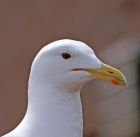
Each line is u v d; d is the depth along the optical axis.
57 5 15.09
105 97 14.55
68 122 6.83
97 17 15.15
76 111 6.88
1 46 14.90
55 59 6.75
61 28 15.07
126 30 15.09
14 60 14.83
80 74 6.80
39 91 6.79
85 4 15.15
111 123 14.67
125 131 14.76
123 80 7.00
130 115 14.88
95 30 15.09
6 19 15.01
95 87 14.48
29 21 15.02
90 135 14.60
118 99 14.61
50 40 14.98
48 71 6.77
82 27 15.09
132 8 15.16
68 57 6.78
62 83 6.78
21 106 14.59
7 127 14.52
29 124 6.81
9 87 14.70
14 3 15.03
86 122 14.54
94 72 6.87
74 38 15.09
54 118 6.78
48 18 15.05
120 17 15.15
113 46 14.93
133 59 14.82
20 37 14.95
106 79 6.96
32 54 14.94
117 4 15.18
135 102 14.81
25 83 14.76
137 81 14.83
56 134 6.79
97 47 15.01
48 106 6.77
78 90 6.89
